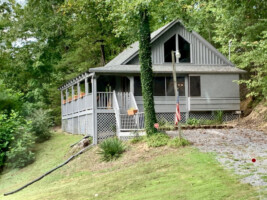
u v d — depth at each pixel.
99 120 17.58
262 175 8.55
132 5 13.19
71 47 32.75
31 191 12.20
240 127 18.02
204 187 8.27
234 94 21.44
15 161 17.05
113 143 14.19
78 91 21.58
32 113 23.16
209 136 15.02
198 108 20.92
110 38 29.97
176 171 10.28
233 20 15.84
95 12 21.41
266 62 17.27
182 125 18.52
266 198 6.81
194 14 14.21
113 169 12.40
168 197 8.00
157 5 14.02
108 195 9.27
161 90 20.83
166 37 21.27
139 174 10.77
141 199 8.28
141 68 14.77
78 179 12.24
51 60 32.41
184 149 12.70
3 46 32.41
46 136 21.61
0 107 20.59
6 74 32.12
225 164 10.09
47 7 32.03
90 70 17.98
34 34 32.09
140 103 20.33
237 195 7.29
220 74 21.33
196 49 21.80
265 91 18.20
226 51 20.69
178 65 21.39
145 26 14.59
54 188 11.54
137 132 15.55
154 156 12.62
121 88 22.61
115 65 19.80
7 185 14.69
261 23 16.31
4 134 17.38
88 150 16.12
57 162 15.90
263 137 14.21
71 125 23.62
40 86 32.06
